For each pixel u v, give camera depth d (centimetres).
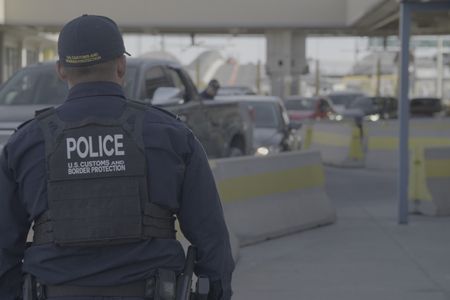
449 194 1206
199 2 3634
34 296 307
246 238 959
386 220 1167
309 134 2277
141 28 3769
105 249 300
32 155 307
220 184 919
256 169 998
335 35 4294
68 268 300
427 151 1208
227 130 1265
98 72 312
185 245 718
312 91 7831
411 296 736
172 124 313
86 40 307
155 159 305
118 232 297
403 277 808
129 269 300
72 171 301
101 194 299
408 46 1087
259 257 906
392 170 1941
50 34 4456
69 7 3572
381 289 761
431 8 1072
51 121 308
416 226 1111
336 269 845
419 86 9188
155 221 304
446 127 1934
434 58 7619
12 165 309
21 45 4397
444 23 1950
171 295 303
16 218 315
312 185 1120
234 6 3641
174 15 3625
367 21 2917
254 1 3644
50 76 973
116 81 318
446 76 7456
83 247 298
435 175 1213
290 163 1072
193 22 3638
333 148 2114
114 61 314
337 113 3216
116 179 300
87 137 302
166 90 941
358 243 986
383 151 1962
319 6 3625
